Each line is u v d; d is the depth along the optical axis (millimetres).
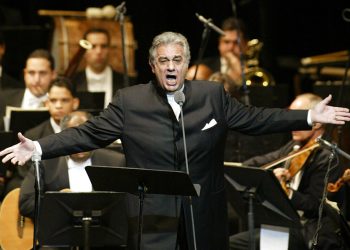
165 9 33344
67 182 19297
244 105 15930
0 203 22125
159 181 14820
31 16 32406
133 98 15711
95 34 26922
